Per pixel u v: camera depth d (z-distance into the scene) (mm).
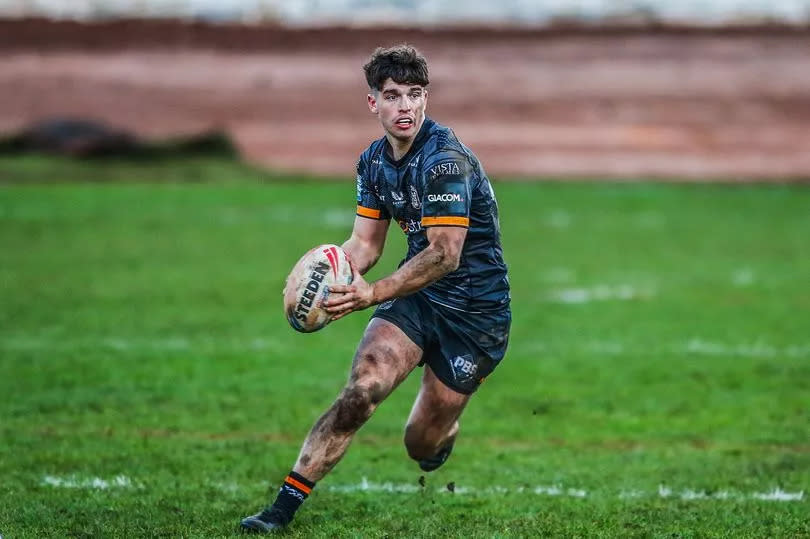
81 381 34031
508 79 143500
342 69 145750
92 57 145750
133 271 56375
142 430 28781
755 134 131000
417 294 20828
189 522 20906
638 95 140250
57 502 22312
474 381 21109
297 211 82188
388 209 21094
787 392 33500
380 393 19766
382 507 22328
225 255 62031
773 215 82438
